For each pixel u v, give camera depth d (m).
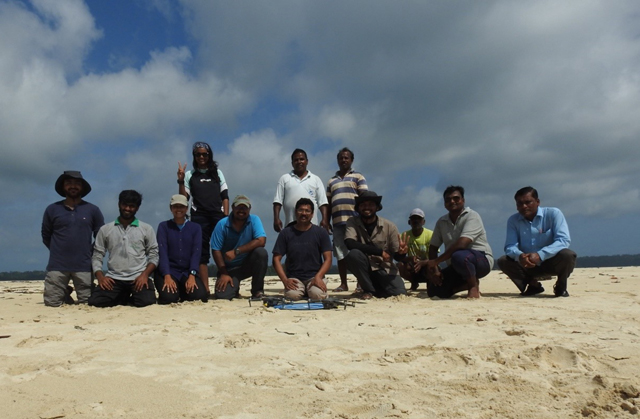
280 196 8.09
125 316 5.41
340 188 8.10
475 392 2.58
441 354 3.28
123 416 2.30
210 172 7.76
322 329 4.29
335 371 2.98
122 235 6.61
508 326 4.30
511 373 2.86
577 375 2.78
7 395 2.58
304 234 6.73
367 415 2.29
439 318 4.82
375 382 2.76
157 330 4.32
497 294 7.49
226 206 7.90
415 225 8.47
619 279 10.63
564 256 6.57
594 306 5.62
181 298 6.94
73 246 6.82
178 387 2.71
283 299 6.07
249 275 7.43
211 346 3.67
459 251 6.70
